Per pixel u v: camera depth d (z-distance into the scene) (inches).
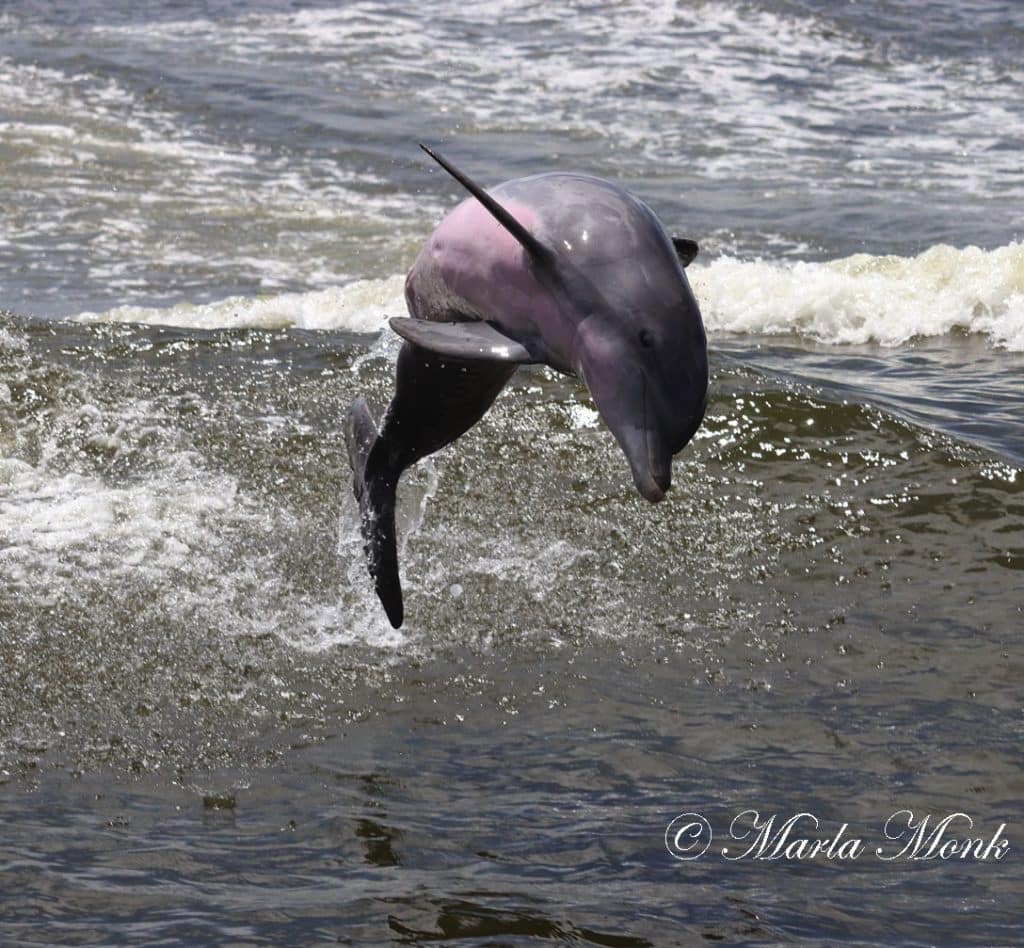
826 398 1332.4
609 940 677.9
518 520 1173.1
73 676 941.8
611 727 906.7
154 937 671.8
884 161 2874.0
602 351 615.5
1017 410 1443.2
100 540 1106.7
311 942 670.5
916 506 1195.3
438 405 777.6
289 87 3336.6
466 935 679.7
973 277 1902.1
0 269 2166.6
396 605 826.8
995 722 917.8
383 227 2438.5
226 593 1051.9
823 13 4013.3
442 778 843.4
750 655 1003.9
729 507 1197.7
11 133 2933.1
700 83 3467.0
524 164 2812.5
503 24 3981.3
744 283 1905.8
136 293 2084.2
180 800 814.5
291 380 1374.3
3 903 700.0
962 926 701.3
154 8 4188.0
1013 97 3420.3
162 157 2832.2
